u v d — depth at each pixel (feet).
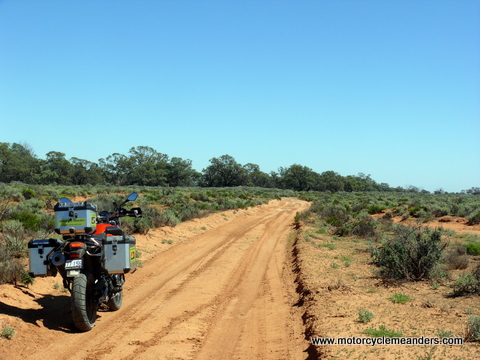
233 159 492.95
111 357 21.43
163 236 65.21
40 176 336.90
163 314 29.55
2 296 26.89
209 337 25.66
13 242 38.29
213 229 88.22
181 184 471.21
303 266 45.78
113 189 189.47
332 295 32.78
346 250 57.82
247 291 38.27
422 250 39.99
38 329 24.14
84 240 24.67
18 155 337.93
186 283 39.96
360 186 534.37
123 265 25.79
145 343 23.68
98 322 26.99
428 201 170.91
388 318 26.94
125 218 61.82
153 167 453.58
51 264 24.98
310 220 102.32
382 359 20.18
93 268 26.12
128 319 28.02
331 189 494.59
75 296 23.57
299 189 515.91
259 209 159.12
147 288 37.22
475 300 31.65
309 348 23.47
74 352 21.77
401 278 39.65
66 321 26.50
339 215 103.45
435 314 27.78
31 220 51.98
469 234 76.28
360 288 35.73
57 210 24.20
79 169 358.43
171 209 98.07
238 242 71.67
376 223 89.51
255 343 24.91
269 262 54.03
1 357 20.11
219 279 42.55
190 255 56.18
